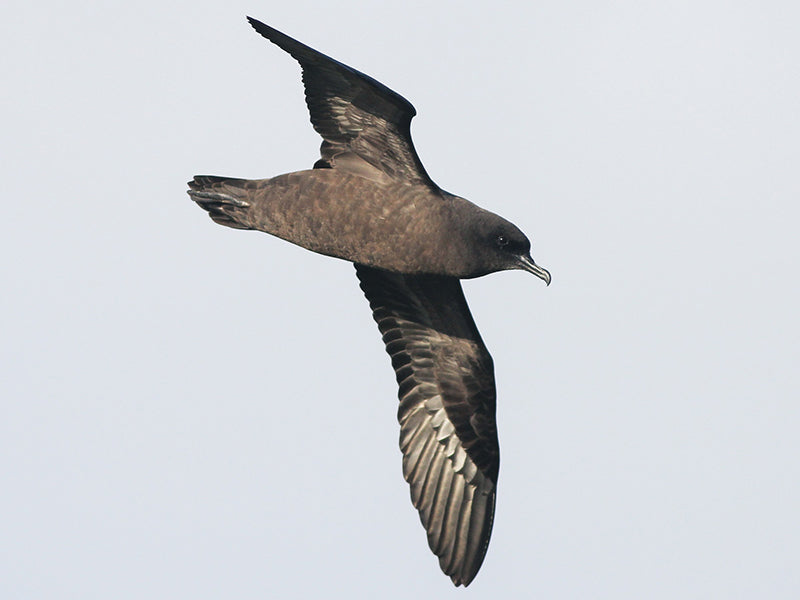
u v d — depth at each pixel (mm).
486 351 17469
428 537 17875
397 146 15125
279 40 14188
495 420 17844
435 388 17922
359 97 14828
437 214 15297
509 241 15531
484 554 17844
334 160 15555
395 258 15531
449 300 17203
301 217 15469
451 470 18016
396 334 17781
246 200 15750
